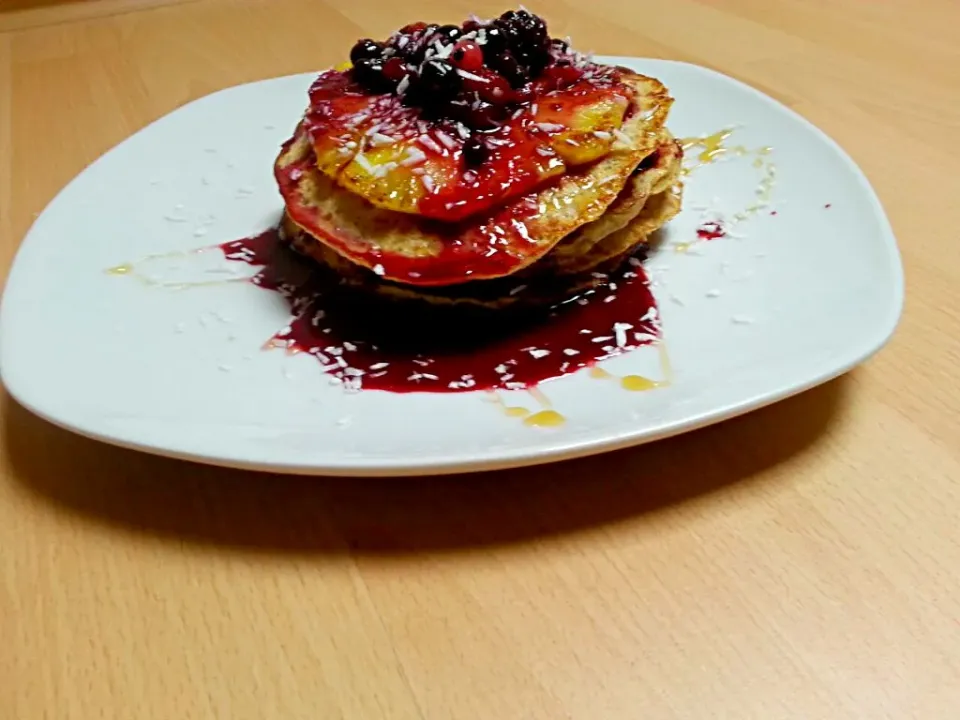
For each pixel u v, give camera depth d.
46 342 0.21
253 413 0.20
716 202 0.27
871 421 0.20
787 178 0.27
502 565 0.17
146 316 0.23
